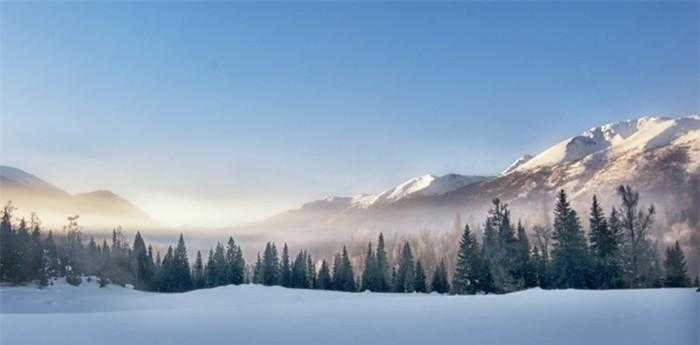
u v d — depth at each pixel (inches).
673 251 2171.5
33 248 3038.9
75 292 2637.8
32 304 1800.0
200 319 776.3
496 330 580.7
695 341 465.7
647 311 646.5
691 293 845.8
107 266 3435.0
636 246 2112.5
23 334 650.8
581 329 554.6
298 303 1098.7
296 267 3437.5
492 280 2267.5
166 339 600.1
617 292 1004.6
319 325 676.7
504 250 2277.3
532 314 695.7
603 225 2142.0
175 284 3452.3
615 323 573.0
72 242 3570.4
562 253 2134.6
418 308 847.7
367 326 652.1
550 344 493.7
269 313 845.2
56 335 642.2
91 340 604.7
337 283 3297.2
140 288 3395.7
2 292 2250.2
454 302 941.8
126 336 625.9
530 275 2247.8
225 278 3535.9
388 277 3169.3
